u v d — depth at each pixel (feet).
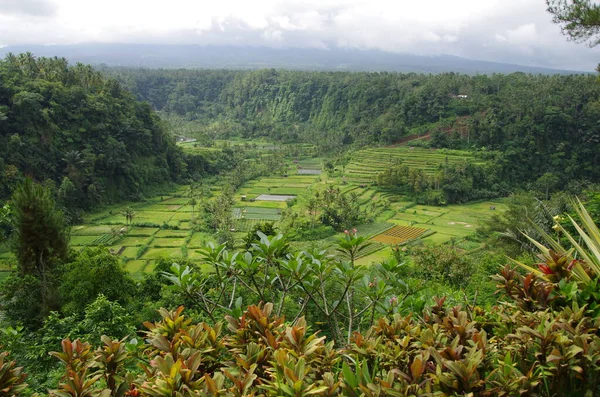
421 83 336.29
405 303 10.36
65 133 170.60
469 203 190.39
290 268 9.70
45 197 60.34
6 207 37.09
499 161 214.90
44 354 27.55
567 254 9.93
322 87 415.23
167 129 252.01
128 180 184.75
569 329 7.39
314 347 6.97
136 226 149.48
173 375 6.30
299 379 5.87
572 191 192.54
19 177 144.36
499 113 237.66
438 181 194.29
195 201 180.55
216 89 479.82
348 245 10.33
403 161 227.20
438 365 6.30
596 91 235.40
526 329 7.37
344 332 12.50
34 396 7.55
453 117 260.62
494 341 8.48
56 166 163.43
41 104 169.68
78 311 48.62
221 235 130.00
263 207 182.91
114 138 188.14
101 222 151.33
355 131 308.19
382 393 6.12
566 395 7.20
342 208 153.99
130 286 55.47
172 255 121.08
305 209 165.58
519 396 6.37
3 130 153.17
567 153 219.41
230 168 249.75
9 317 53.06
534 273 10.02
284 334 7.54
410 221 159.63
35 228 58.29
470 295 26.32
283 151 297.12
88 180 167.94
